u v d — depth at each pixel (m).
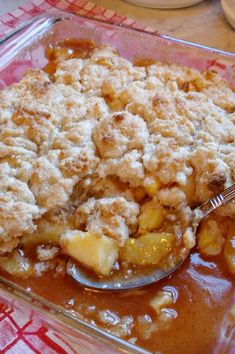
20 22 0.39
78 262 0.23
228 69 0.30
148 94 0.28
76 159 0.24
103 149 0.25
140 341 0.21
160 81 0.29
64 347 0.23
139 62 0.32
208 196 0.24
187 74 0.30
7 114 0.27
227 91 0.29
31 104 0.27
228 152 0.25
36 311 0.21
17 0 0.43
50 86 0.28
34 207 0.23
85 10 0.41
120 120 0.26
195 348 0.21
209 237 0.23
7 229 0.23
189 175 0.24
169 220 0.24
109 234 0.22
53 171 0.24
